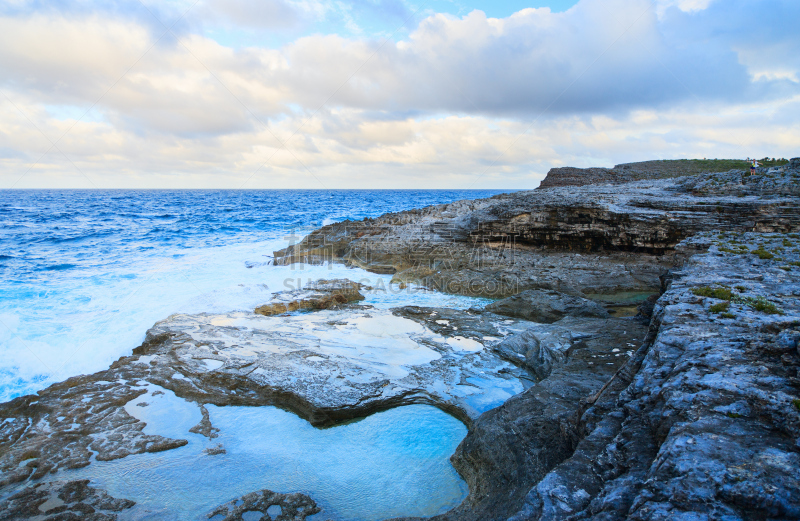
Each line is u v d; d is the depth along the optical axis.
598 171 61.59
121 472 9.20
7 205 94.19
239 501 8.30
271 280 25.45
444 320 18.00
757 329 6.79
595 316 17.77
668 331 7.13
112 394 12.23
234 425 11.05
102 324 17.16
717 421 4.52
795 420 4.21
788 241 16.03
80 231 48.97
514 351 14.36
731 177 32.81
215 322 17.36
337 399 11.41
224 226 57.25
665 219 25.23
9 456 9.59
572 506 4.66
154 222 60.94
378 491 8.78
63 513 7.97
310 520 7.94
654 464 4.19
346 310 19.78
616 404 6.47
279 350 14.57
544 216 29.69
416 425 11.09
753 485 3.54
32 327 16.61
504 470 8.23
